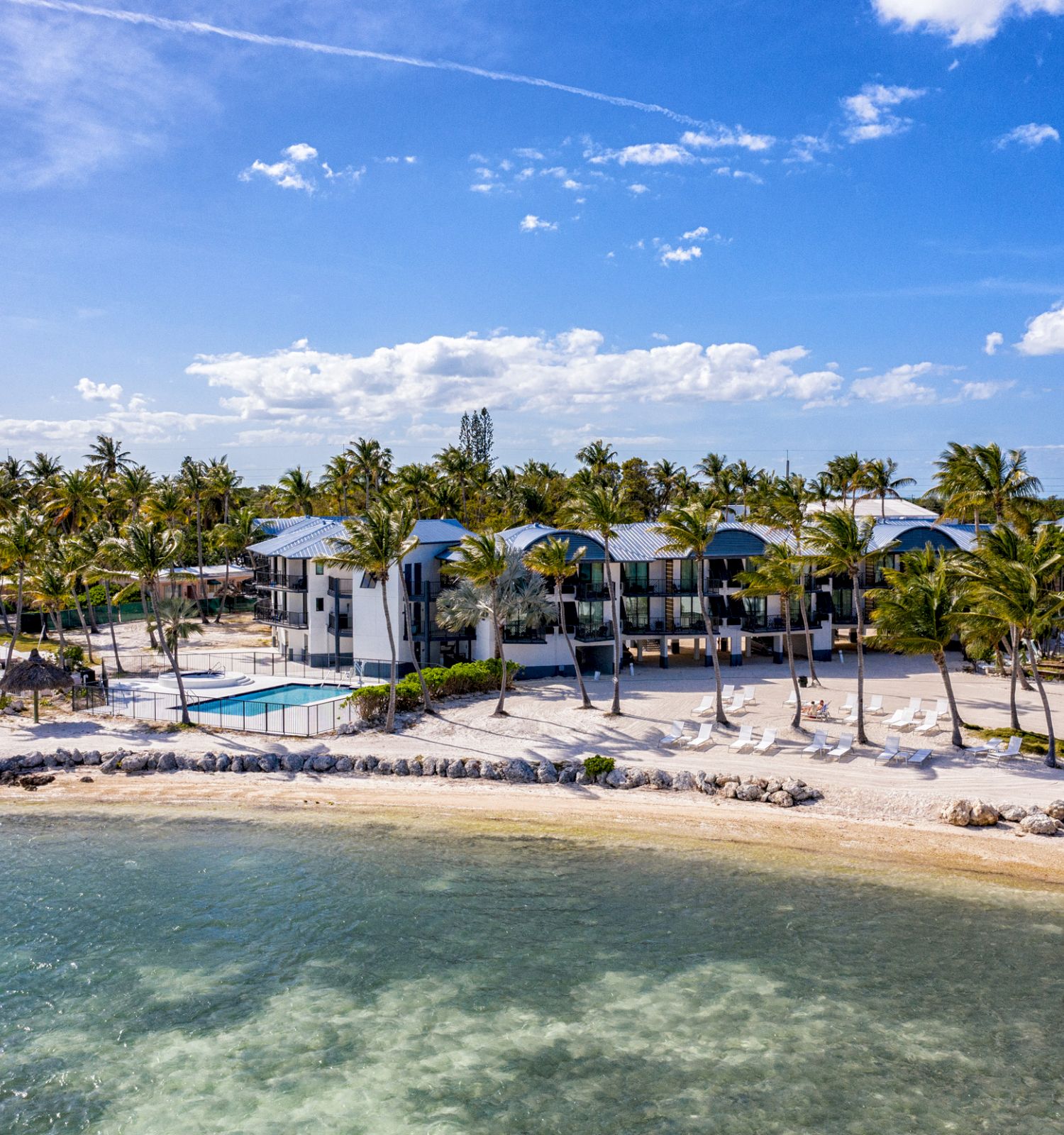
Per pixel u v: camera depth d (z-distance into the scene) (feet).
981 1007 85.05
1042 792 131.95
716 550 234.38
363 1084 74.95
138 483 338.34
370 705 177.17
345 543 170.30
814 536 160.97
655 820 132.05
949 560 171.32
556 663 225.35
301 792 145.59
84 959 95.25
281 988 89.86
